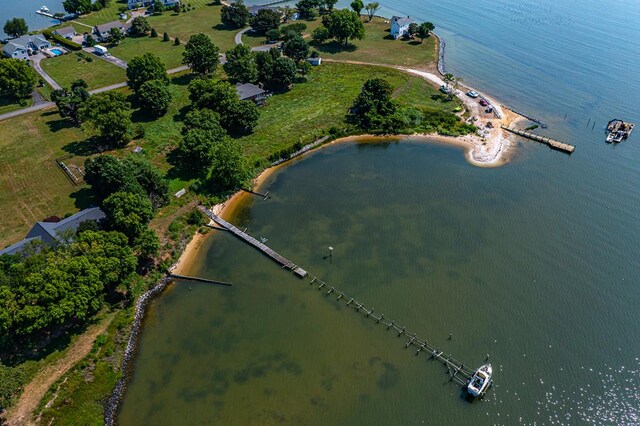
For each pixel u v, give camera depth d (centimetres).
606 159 13075
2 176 12094
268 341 8225
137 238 9469
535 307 8681
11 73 15638
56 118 14950
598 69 18425
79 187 11625
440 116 14938
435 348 7981
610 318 8456
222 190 11906
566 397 7206
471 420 6956
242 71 16100
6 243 9794
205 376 7681
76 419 6950
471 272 9438
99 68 18550
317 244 10238
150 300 9106
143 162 11231
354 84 16962
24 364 7544
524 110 15638
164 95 14612
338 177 12444
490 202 11400
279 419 7056
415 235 10400
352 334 8300
